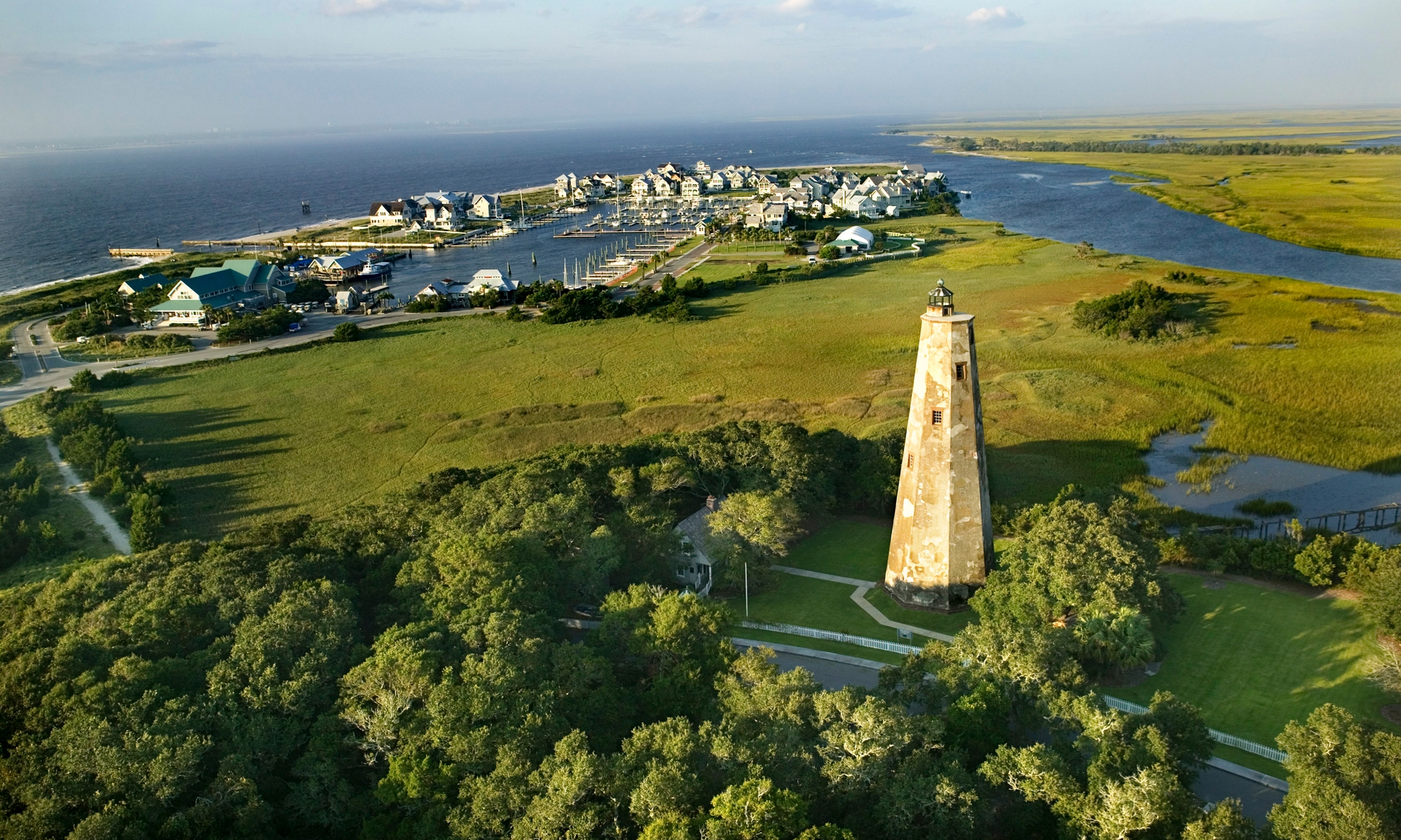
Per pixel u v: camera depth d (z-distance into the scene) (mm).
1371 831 31875
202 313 180750
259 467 103375
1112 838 34406
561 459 78688
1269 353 129250
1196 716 40812
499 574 54781
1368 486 88500
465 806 37688
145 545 80562
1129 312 144625
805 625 62656
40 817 36938
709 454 79188
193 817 37656
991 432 104688
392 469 101812
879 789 37812
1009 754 38344
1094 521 60750
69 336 169875
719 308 179875
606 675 46781
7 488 94375
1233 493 87938
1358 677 53562
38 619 54156
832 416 112250
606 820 36688
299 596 52344
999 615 56000
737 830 33562
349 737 42438
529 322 174875
